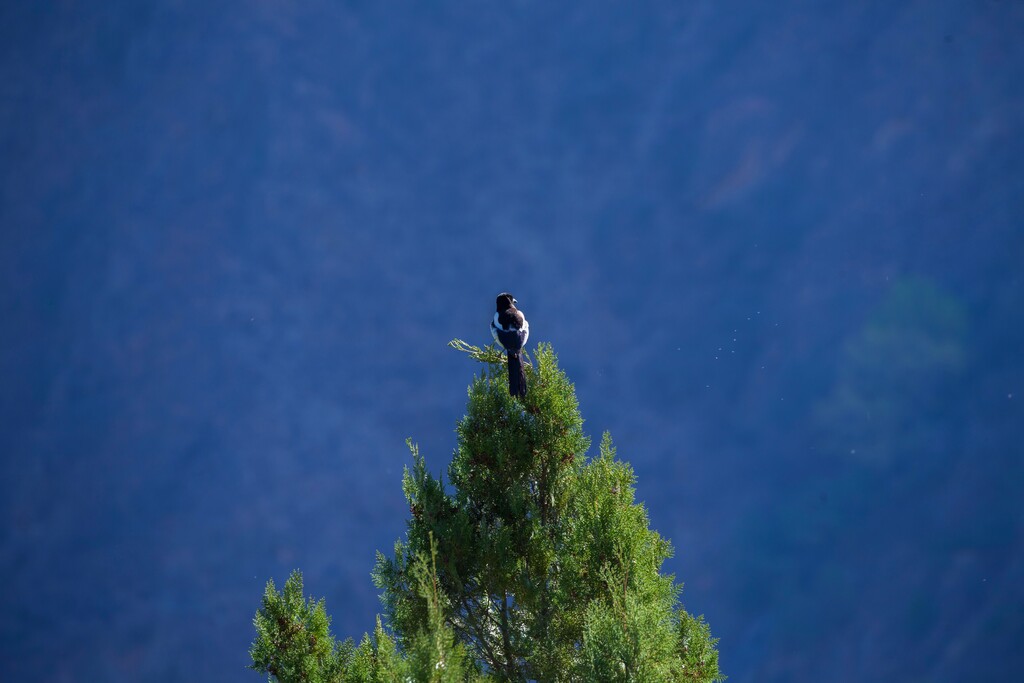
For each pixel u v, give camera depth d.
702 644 28.95
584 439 35.94
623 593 28.17
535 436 35.50
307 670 28.05
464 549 32.56
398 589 32.59
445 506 33.91
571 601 31.06
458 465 36.25
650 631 26.23
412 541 32.94
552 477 35.69
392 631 31.72
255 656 28.52
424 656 25.83
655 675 26.25
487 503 35.41
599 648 26.56
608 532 30.50
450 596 32.41
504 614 32.72
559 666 30.80
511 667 32.38
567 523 34.38
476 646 32.59
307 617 28.95
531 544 33.66
